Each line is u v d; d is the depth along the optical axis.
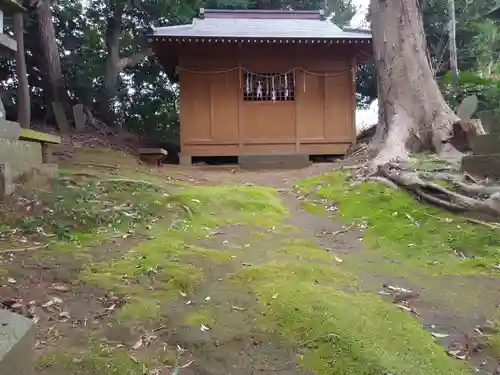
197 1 17.55
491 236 4.47
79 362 2.21
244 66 13.25
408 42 9.12
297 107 13.42
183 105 13.16
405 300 3.17
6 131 5.34
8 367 1.46
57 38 18.34
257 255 4.11
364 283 3.50
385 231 5.03
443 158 7.79
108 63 17.81
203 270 3.58
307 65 13.47
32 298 2.91
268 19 15.43
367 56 14.14
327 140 13.53
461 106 9.77
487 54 16.58
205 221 5.28
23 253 3.77
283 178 9.36
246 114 13.34
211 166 12.35
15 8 5.56
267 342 2.50
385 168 7.02
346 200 6.37
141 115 21.48
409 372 2.20
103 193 6.00
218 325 2.68
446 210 5.37
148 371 2.19
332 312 2.76
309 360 2.32
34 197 5.09
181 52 13.07
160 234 4.64
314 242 4.66
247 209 5.96
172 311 2.83
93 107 17.77
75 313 2.76
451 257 4.20
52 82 15.64
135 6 17.41
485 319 2.87
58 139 6.74
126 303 2.89
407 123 8.70
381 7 9.33
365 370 2.21
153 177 8.27
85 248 4.04
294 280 3.35
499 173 5.96
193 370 2.23
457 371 2.26
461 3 17.91
